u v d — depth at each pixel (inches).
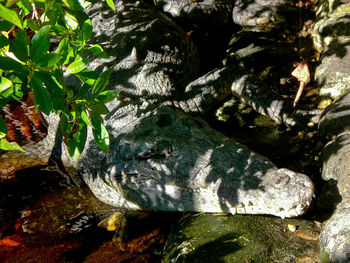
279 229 138.4
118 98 202.5
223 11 282.4
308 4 288.2
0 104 85.0
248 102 218.5
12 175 200.2
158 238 155.9
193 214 160.7
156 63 224.5
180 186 158.9
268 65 243.3
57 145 212.5
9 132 229.0
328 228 126.3
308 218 142.4
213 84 225.8
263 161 153.2
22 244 158.2
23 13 92.1
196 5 280.8
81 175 193.3
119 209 177.5
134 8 266.1
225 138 169.2
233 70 229.8
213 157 157.2
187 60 244.4
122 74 218.7
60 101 89.0
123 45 229.8
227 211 152.0
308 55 244.8
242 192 144.5
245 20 278.7
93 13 269.6
